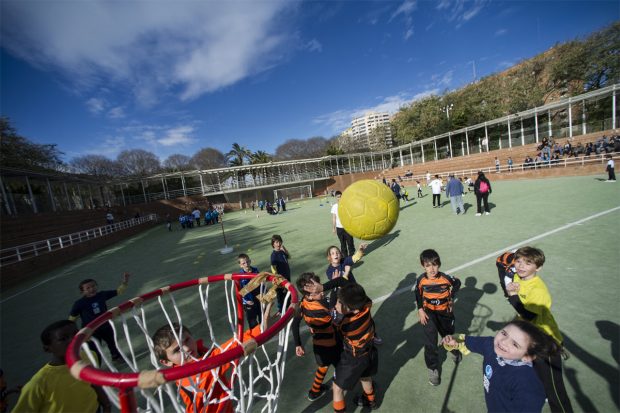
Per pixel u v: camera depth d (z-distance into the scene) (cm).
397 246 747
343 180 4628
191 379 182
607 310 331
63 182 2638
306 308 240
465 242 689
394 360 303
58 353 181
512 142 3141
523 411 151
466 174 2623
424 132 4319
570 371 253
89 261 1267
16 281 1013
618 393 226
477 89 4106
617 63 2755
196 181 4719
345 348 225
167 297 582
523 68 3572
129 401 112
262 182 4328
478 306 379
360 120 11862
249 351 127
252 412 246
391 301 436
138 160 5325
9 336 520
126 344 410
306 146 7200
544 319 213
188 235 1745
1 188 1861
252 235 1342
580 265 459
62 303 702
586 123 2483
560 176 1808
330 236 1042
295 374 300
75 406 176
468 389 252
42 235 1644
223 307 497
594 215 754
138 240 1845
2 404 269
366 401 245
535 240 620
